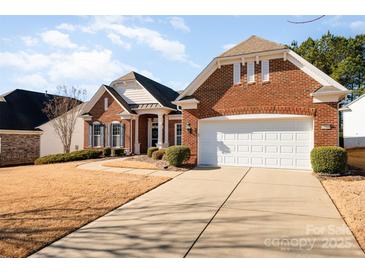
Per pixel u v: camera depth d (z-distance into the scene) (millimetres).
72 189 7688
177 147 12156
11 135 21234
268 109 11422
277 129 11414
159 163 13070
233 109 12086
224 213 5488
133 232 4484
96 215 5332
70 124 23844
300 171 10641
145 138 22156
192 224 4848
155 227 4711
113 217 5281
